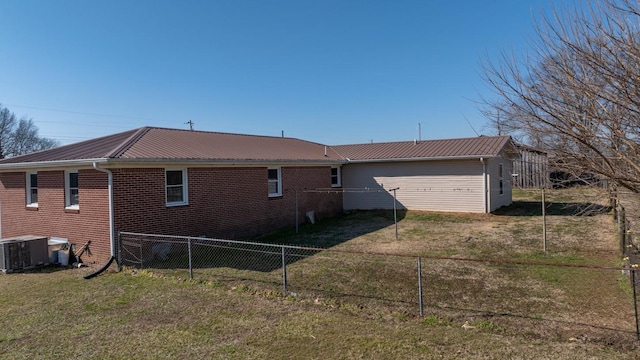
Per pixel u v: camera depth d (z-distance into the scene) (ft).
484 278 24.85
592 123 11.26
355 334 16.97
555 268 26.78
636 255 24.56
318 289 23.41
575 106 11.46
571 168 12.35
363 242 39.27
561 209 59.06
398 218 55.57
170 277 27.12
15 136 172.55
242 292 23.34
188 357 15.35
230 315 19.65
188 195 37.58
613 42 10.36
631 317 18.11
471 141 63.67
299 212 53.57
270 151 52.95
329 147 76.43
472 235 41.14
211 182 40.06
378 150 68.39
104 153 32.65
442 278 25.00
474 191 56.49
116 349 16.26
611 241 35.60
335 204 62.90
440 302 20.76
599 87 10.77
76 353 16.03
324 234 44.98
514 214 55.06
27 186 39.50
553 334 16.53
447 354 14.92
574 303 20.16
